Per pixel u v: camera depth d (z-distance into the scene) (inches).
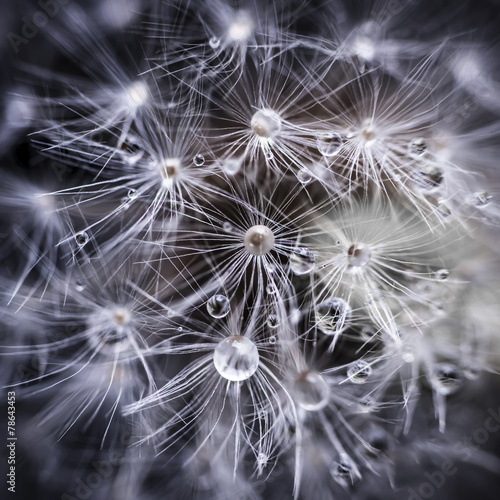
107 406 2.4
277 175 2.3
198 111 2.3
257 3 2.4
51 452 2.4
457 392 2.4
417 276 2.3
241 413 2.3
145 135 2.3
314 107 2.3
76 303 2.3
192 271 2.3
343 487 2.4
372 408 2.3
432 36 2.5
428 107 2.4
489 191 2.4
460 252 2.3
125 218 2.3
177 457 2.4
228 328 2.3
